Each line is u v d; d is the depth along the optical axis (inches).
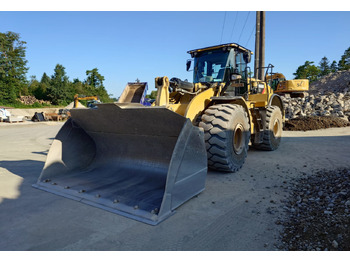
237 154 167.2
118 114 132.6
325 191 123.3
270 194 127.5
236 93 209.3
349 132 357.7
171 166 103.9
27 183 142.6
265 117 219.8
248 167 181.9
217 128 153.1
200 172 126.0
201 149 125.3
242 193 129.0
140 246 79.6
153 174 136.3
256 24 530.0
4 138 400.5
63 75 1737.2
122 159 152.4
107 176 144.5
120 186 128.4
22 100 1521.9
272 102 284.4
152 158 140.8
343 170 155.3
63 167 148.8
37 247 78.5
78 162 156.8
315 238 82.4
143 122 129.0
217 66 197.8
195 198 121.6
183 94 186.7
